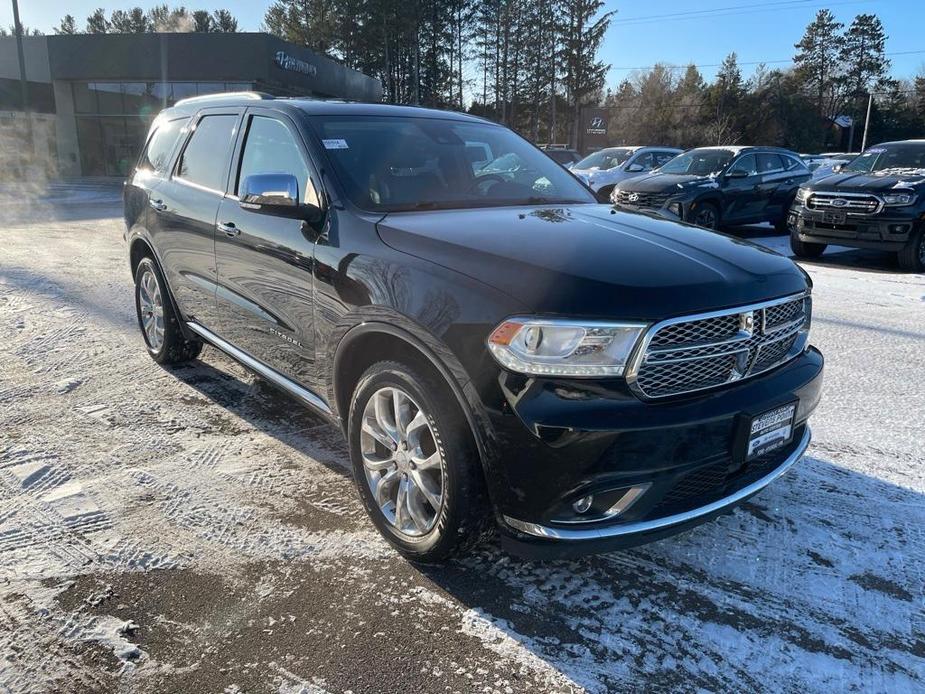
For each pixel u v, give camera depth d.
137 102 32.38
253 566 2.82
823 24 75.88
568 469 2.27
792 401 2.67
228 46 30.02
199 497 3.33
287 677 2.25
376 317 2.74
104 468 3.58
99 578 2.71
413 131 3.84
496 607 2.62
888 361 5.54
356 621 2.52
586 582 2.79
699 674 2.32
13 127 32.50
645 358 2.31
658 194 12.27
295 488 3.44
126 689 2.18
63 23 71.38
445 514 2.59
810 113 67.00
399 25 50.31
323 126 3.56
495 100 62.88
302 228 3.24
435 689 2.22
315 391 3.37
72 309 6.61
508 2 59.19
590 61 59.81
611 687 2.25
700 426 2.37
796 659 2.39
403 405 2.77
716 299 2.44
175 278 4.56
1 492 3.31
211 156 4.25
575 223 3.06
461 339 2.41
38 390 4.61
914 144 10.81
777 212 13.83
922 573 2.86
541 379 2.29
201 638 2.41
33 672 2.23
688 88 65.12
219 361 5.28
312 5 51.03
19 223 13.74
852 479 3.62
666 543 3.06
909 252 9.68
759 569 2.88
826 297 8.02
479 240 2.70
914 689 2.27
